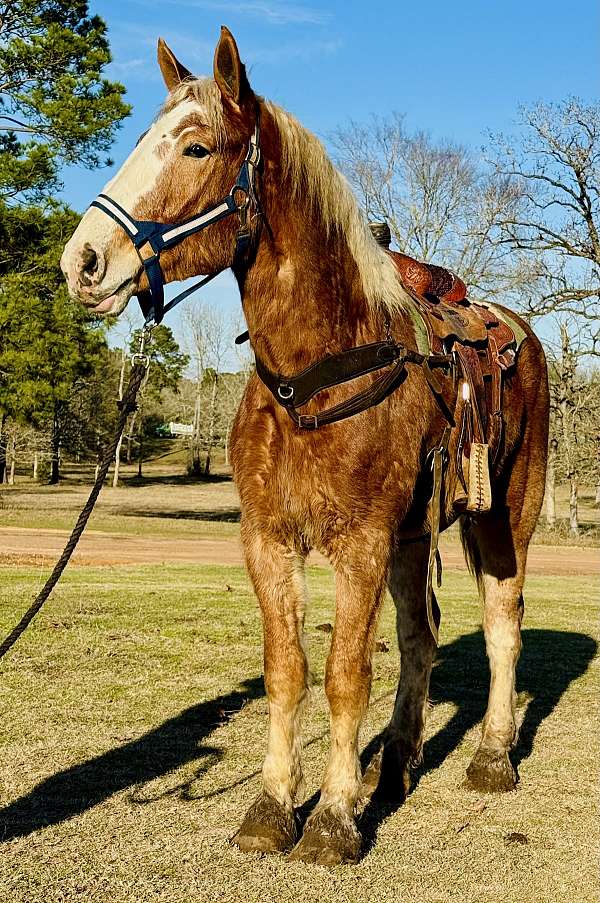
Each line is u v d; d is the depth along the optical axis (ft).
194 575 36.35
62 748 13.41
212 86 9.68
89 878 9.25
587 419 85.15
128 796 11.60
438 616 12.03
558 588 37.65
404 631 12.71
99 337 69.97
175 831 10.52
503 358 13.24
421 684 12.57
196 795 11.70
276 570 10.20
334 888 9.20
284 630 10.22
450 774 13.19
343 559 9.91
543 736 15.10
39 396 67.26
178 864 9.63
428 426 10.93
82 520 9.20
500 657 13.43
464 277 83.05
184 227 9.45
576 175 75.66
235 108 9.65
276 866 9.62
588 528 91.81
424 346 11.21
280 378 9.88
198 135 9.46
